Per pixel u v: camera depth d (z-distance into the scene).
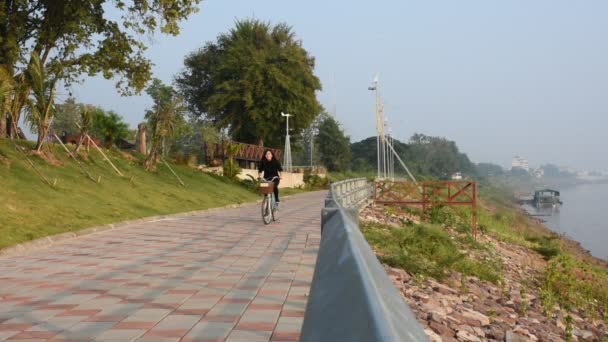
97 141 29.11
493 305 10.25
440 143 155.75
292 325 5.54
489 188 130.38
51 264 9.65
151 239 12.94
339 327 0.99
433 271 11.46
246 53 57.41
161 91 65.31
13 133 21.78
